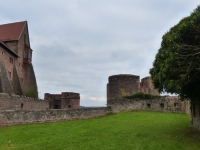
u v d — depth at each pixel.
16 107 29.61
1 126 21.17
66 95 57.50
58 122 25.33
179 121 22.73
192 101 18.95
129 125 20.81
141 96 34.81
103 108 33.41
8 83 33.62
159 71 15.81
